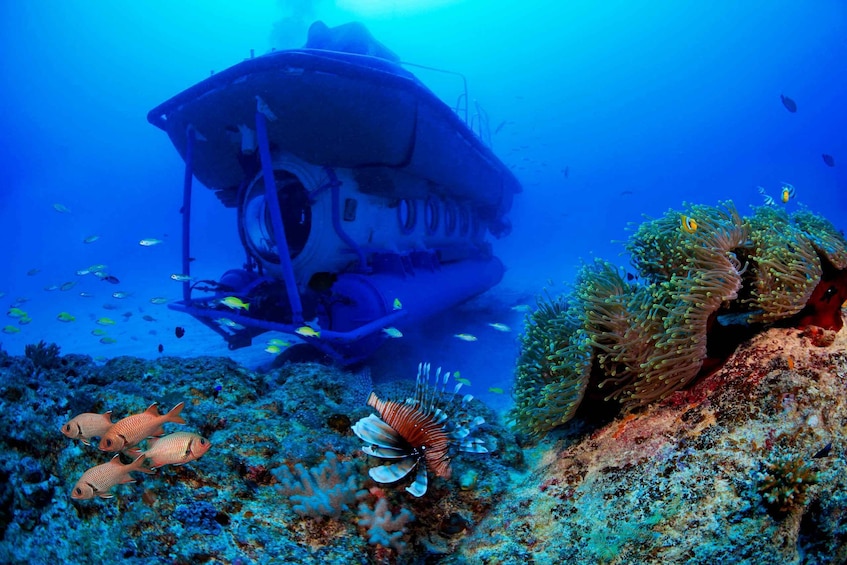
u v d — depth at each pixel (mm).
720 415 2645
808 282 2711
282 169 8031
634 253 3559
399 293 7766
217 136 7938
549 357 3057
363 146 7355
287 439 3117
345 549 2500
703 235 2936
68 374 3842
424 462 2598
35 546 2021
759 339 2898
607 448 2979
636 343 2887
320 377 4105
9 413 2404
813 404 2488
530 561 2504
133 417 2236
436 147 8352
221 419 3254
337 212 7781
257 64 6633
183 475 2605
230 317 7559
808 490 2318
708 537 2252
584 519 2607
